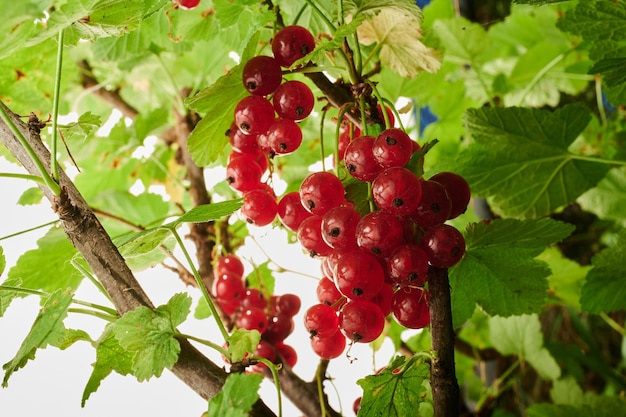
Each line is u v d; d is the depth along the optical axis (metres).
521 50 0.50
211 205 0.24
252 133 0.24
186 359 0.21
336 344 0.23
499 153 0.33
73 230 0.22
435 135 0.46
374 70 0.27
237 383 0.20
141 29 0.32
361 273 0.21
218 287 0.31
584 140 0.44
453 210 0.22
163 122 0.39
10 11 0.18
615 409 0.41
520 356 0.43
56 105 0.22
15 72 0.29
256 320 0.29
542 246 0.26
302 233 0.22
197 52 0.38
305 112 0.23
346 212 0.21
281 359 0.30
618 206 0.42
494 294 0.27
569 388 0.42
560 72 0.45
